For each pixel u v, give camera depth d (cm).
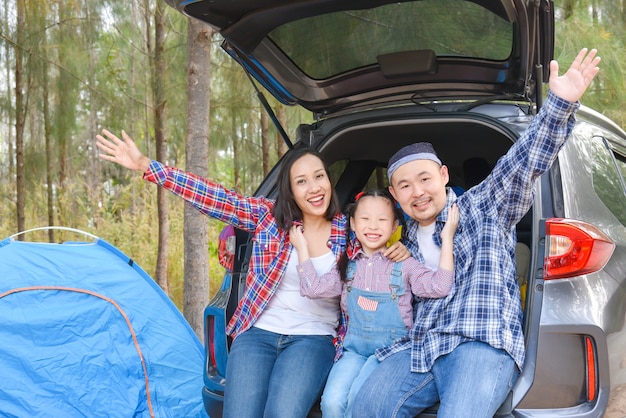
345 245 256
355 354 242
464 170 347
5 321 373
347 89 310
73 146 1139
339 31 273
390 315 235
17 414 352
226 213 270
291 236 255
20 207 849
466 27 258
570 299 217
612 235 244
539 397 212
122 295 413
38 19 704
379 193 247
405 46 279
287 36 278
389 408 216
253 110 794
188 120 498
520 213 227
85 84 768
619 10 557
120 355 390
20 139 834
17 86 782
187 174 271
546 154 214
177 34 743
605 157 286
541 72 260
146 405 382
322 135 311
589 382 215
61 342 381
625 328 229
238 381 245
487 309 217
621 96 563
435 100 307
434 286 226
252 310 259
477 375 209
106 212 1020
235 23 263
